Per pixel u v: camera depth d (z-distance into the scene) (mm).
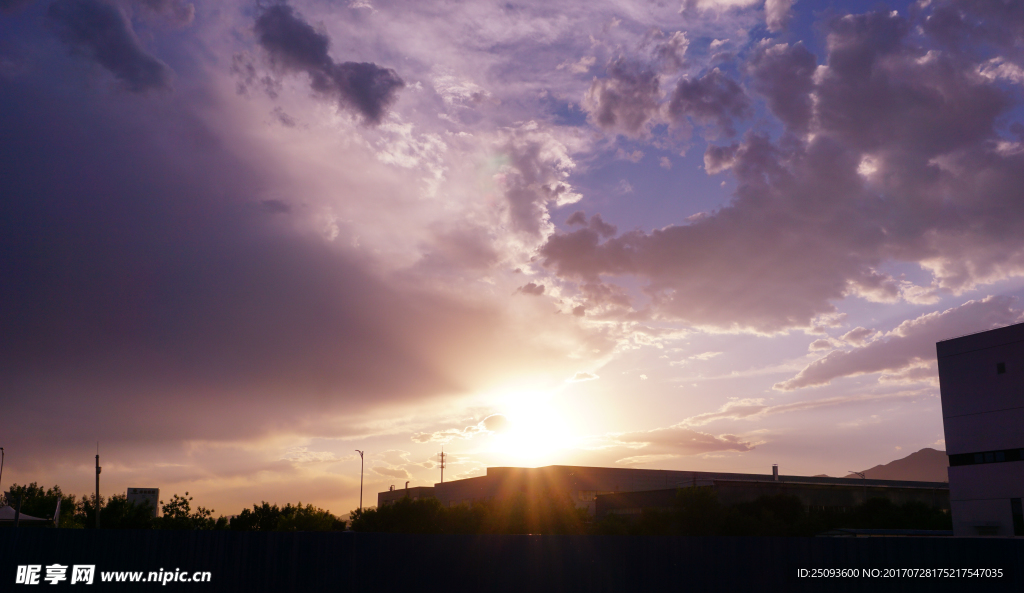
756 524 61594
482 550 21688
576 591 21922
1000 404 42562
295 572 20375
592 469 103938
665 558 22422
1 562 18281
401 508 65438
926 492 80000
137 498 70188
